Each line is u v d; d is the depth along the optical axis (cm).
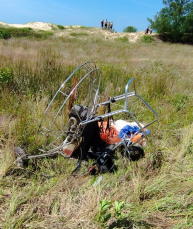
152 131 511
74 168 385
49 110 515
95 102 385
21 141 405
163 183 345
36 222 280
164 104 639
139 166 392
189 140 455
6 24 3475
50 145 401
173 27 3775
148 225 291
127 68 947
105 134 413
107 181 358
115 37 3228
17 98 556
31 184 342
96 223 281
